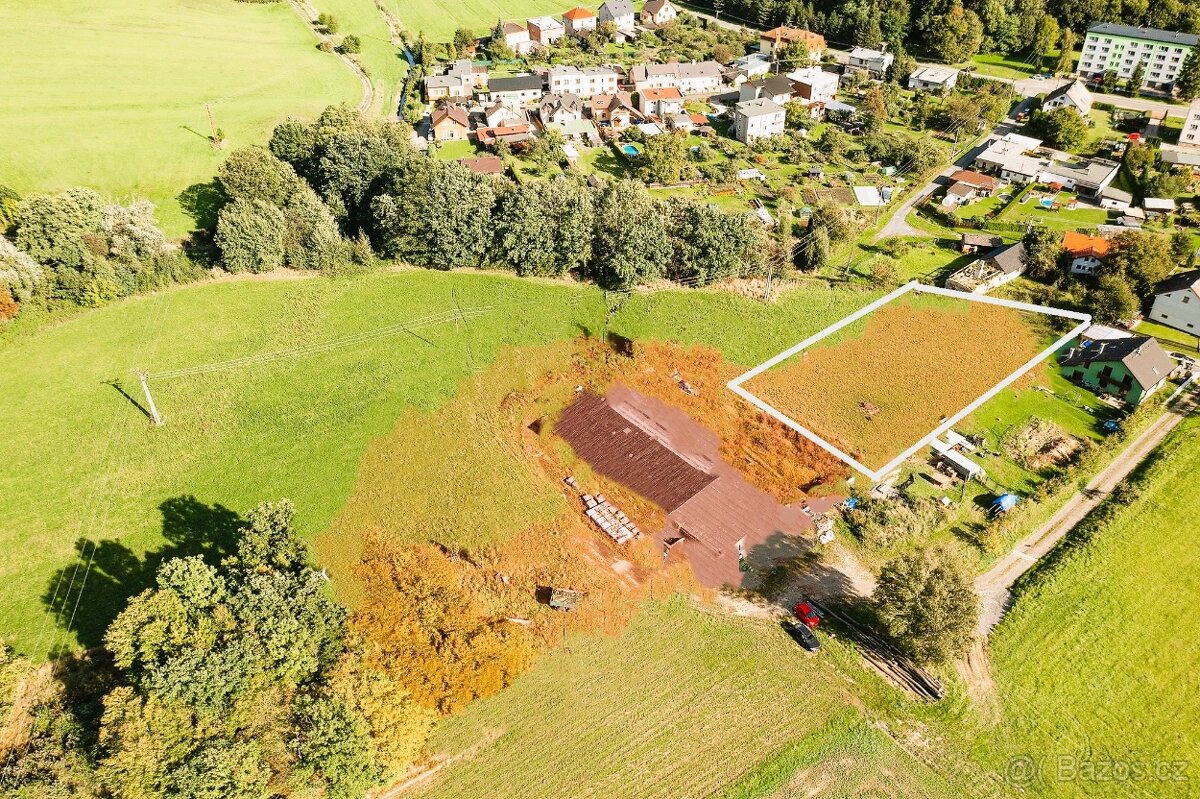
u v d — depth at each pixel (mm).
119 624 43250
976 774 46094
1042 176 119625
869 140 130000
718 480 66125
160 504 58875
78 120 113750
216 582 46188
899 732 48375
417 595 55062
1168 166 116812
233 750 39938
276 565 49719
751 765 46406
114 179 101500
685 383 76000
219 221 81750
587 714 49125
